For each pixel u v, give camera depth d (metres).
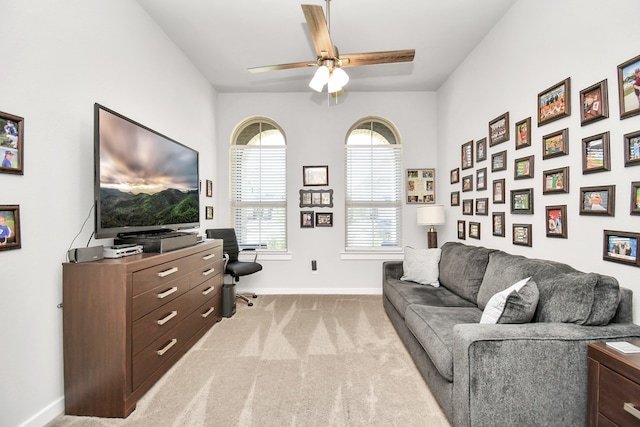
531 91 2.24
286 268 4.18
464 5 2.46
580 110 1.79
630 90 1.50
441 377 1.67
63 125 1.71
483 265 2.45
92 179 1.93
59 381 1.65
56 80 1.66
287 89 4.11
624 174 1.53
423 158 4.23
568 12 1.88
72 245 1.77
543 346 1.34
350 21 2.66
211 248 2.88
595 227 1.70
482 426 1.33
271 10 2.52
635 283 1.49
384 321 3.06
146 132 2.23
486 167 2.88
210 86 3.92
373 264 4.16
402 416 1.62
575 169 1.84
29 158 1.51
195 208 3.00
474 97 3.12
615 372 1.18
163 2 2.41
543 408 1.33
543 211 2.12
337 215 4.20
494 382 1.33
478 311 2.17
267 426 1.55
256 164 4.27
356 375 2.02
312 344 2.51
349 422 1.57
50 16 1.62
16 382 1.44
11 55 1.42
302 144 4.21
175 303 2.16
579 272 1.66
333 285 4.18
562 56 1.93
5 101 1.39
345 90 4.16
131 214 2.05
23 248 1.48
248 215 4.27
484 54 2.92
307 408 1.69
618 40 1.56
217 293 3.05
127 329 1.62
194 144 3.46
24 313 1.48
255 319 3.12
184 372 2.06
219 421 1.59
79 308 1.62
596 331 1.39
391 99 4.22
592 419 1.29
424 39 2.95
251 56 3.26
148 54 2.56
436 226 4.18
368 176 4.26
